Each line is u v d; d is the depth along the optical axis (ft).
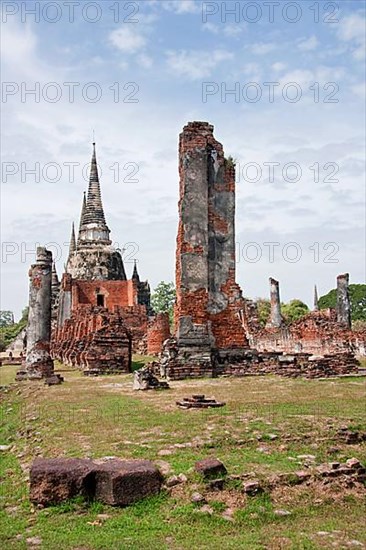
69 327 129.29
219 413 35.04
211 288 62.69
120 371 73.31
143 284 221.46
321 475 24.64
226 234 63.93
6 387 63.16
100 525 20.85
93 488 23.03
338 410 35.53
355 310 259.19
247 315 131.13
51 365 70.64
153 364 64.13
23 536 20.16
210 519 21.13
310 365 59.77
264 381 53.93
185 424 32.22
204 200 62.95
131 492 22.49
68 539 19.54
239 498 22.65
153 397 44.06
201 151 63.72
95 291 187.83
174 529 20.34
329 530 20.59
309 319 118.93
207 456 26.45
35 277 71.61
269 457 26.66
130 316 145.69
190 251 61.98
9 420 44.47
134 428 31.78
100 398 44.88
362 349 102.53
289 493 23.38
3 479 28.02
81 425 33.60
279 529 20.67
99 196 231.30
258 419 32.83
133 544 18.94
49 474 22.76
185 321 60.70
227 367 60.64
